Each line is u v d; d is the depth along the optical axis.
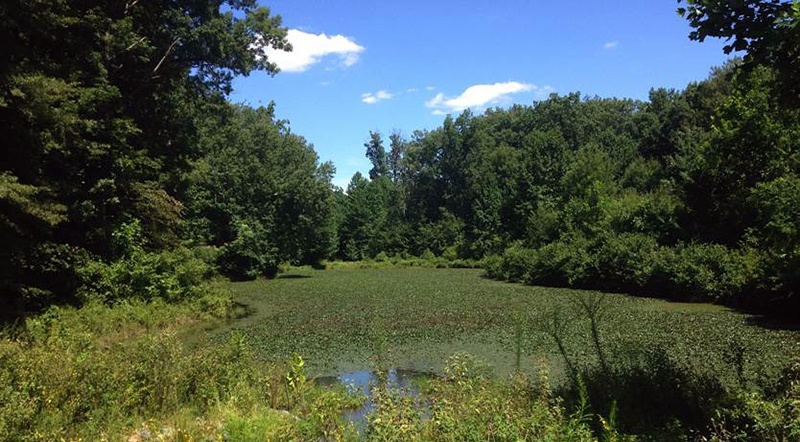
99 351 10.17
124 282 22.27
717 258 27.72
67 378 8.22
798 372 6.54
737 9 5.73
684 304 27.05
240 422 7.30
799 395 5.38
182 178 28.89
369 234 81.50
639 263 32.41
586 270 37.16
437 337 18.45
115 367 8.84
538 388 8.62
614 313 23.09
